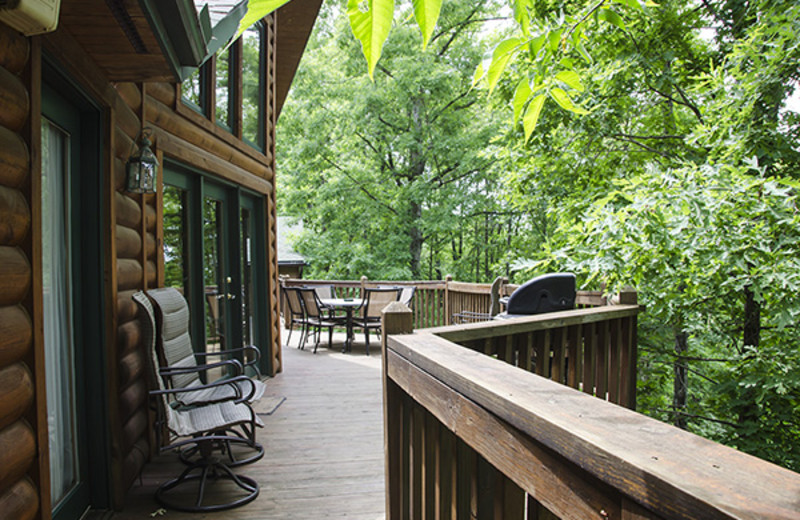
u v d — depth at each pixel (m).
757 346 4.71
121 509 2.79
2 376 1.63
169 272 3.97
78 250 2.66
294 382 5.82
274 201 6.62
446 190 15.15
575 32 1.04
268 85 6.41
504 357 2.25
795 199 3.25
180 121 4.06
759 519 0.58
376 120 14.98
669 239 3.16
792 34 3.77
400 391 2.03
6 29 1.66
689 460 0.74
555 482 0.97
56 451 2.42
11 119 1.74
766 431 4.23
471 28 15.50
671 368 6.72
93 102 2.56
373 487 3.09
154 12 1.93
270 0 0.52
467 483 1.73
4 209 1.65
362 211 15.88
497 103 6.34
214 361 4.86
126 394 3.01
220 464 3.11
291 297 8.45
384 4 0.52
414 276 16.38
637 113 5.66
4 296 1.67
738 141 4.01
